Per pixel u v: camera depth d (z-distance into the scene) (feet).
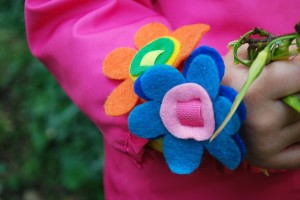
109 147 2.21
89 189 4.67
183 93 1.58
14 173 5.03
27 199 4.85
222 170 1.74
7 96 5.70
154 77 1.61
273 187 1.91
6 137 5.32
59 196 4.79
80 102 1.90
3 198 4.91
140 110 1.64
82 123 4.80
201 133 1.57
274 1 1.83
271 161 1.59
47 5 1.96
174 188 1.97
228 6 1.86
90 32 1.90
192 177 1.93
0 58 5.86
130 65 1.73
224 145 1.55
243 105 1.51
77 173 4.62
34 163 4.97
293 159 1.60
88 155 4.72
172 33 1.75
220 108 1.53
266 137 1.54
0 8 6.12
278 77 1.49
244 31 1.86
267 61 1.51
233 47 1.62
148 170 2.00
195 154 1.61
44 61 2.06
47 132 4.86
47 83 5.26
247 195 1.91
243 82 1.55
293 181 1.91
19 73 5.78
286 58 1.52
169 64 1.65
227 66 1.61
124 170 2.10
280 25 1.82
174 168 1.63
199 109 1.57
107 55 1.83
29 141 5.25
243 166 1.82
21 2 5.88
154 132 1.64
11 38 5.96
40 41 2.03
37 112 5.04
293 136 1.57
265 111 1.52
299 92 1.53
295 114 1.54
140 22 1.94
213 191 1.92
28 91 5.48
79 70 1.87
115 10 1.95
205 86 1.56
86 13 1.97
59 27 1.98
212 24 1.90
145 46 1.74
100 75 1.82
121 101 1.73
